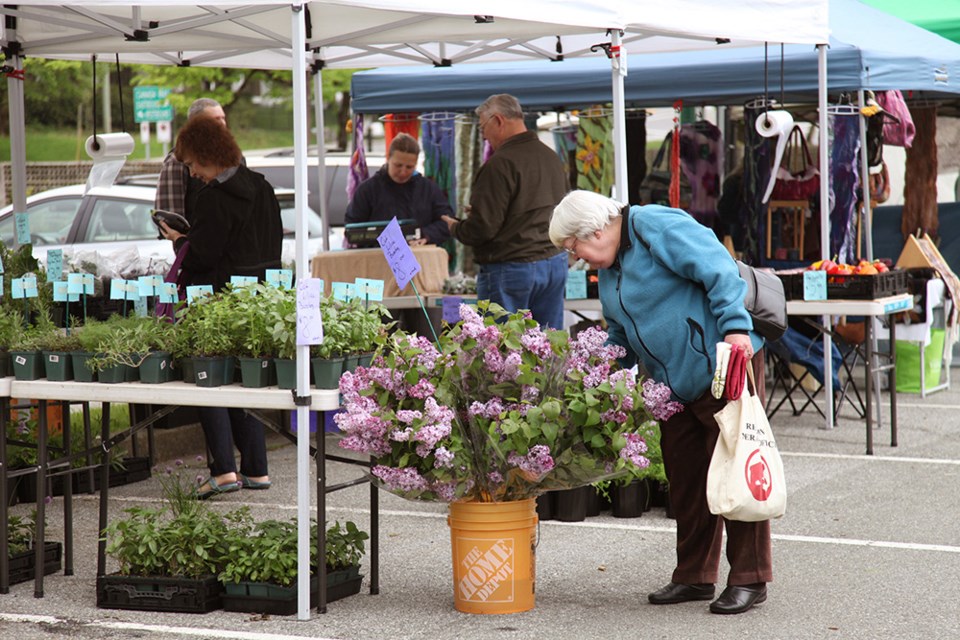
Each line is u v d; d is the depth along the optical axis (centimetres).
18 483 732
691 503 521
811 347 991
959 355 1302
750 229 1065
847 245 1005
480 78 1102
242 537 543
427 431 464
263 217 709
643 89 1056
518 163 753
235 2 495
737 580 513
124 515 705
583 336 504
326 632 493
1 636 493
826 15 761
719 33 695
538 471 482
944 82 1009
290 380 503
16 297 562
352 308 520
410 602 534
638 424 502
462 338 493
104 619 514
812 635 481
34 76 3041
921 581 557
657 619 505
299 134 491
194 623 507
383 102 1126
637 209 501
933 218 1266
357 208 1035
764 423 487
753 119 1043
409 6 516
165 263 761
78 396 534
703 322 488
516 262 760
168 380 535
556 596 542
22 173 783
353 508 722
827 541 632
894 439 890
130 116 3266
